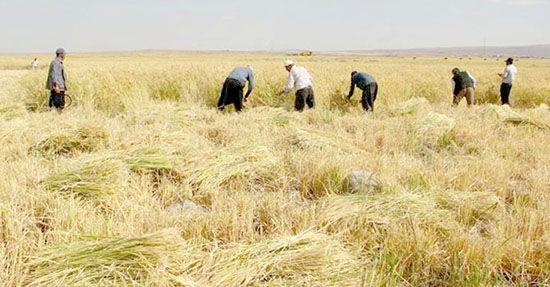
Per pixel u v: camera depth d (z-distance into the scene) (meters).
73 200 3.78
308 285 2.64
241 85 10.37
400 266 2.96
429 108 11.27
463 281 2.83
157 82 12.43
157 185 4.77
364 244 3.30
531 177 5.13
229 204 3.99
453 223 3.70
